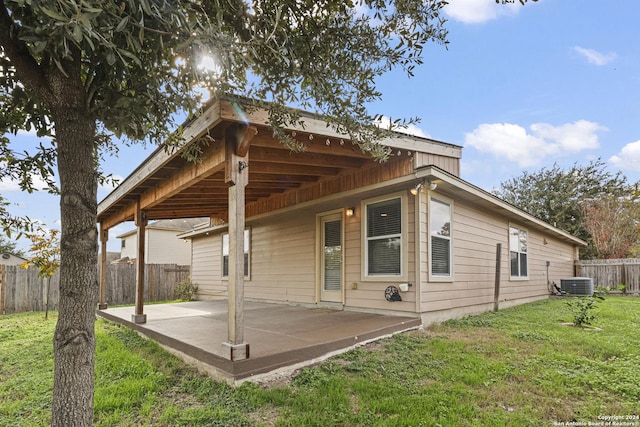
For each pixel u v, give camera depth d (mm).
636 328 5719
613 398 3041
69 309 1742
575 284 11430
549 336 5035
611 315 7129
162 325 5609
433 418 2654
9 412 2953
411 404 2857
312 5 2418
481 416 2697
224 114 3273
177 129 2557
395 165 6012
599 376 3449
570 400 3014
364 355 4125
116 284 12367
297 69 2492
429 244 6008
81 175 1774
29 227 2590
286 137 3344
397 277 6031
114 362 4074
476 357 4027
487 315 7043
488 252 8070
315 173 6590
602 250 18234
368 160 6305
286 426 2566
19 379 3742
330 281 7480
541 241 11508
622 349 4336
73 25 1320
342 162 5969
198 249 13219
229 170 3584
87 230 1792
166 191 5336
